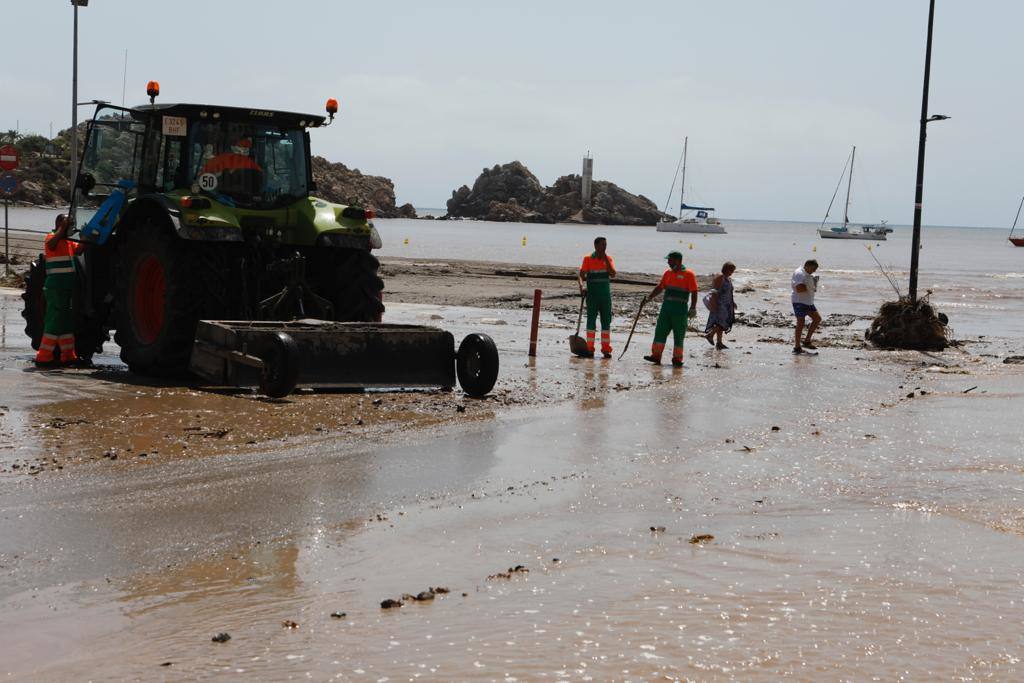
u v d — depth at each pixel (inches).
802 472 332.8
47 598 204.8
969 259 3614.7
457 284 1295.5
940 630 191.5
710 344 782.5
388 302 1036.5
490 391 478.9
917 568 230.8
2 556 228.8
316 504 278.2
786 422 430.3
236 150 516.4
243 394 451.2
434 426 394.3
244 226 511.2
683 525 266.8
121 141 533.3
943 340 794.2
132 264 512.7
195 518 261.3
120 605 201.5
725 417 439.8
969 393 528.1
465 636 186.1
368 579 219.8
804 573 226.7
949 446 379.2
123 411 400.5
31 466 309.6
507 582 218.7
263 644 181.6
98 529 250.1
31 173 7298.2
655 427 410.3
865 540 254.2
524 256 2701.8
